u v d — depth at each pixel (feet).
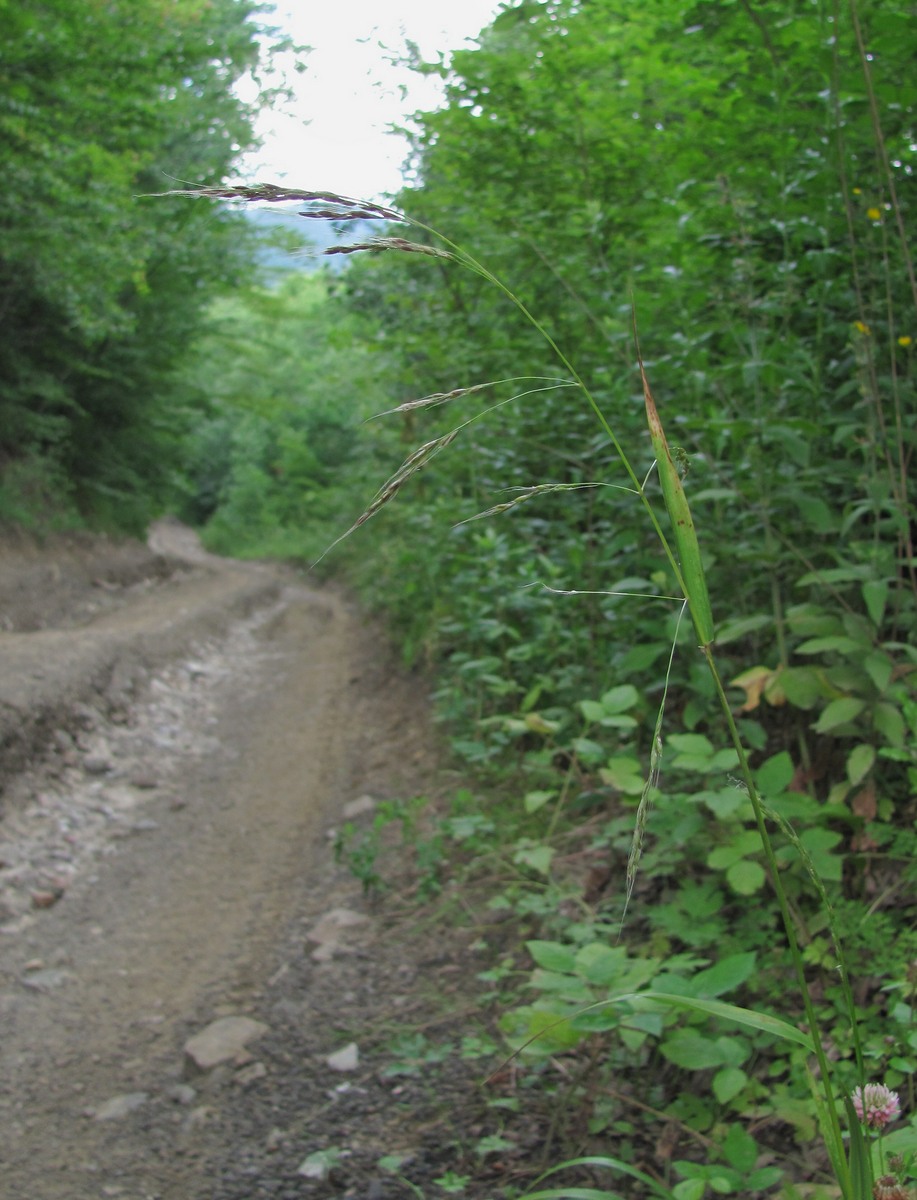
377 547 36.60
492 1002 11.04
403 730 23.68
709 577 12.07
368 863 14.70
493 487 19.65
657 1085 8.88
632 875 3.92
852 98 11.36
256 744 26.22
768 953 9.13
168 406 74.38
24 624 43.45
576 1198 7.88
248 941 14.30
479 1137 9.04
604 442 13.55
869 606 9.35
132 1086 10.94
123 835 19.58
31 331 56.59
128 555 68.08
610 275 14.78
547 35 16.34
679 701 13.47
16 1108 10.72
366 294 27.22
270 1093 10.40
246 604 59.00
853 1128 4.42
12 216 38.19
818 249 12.65
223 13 45.88
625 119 16.43
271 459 132.57
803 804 9.21
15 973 13.84
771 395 11.89
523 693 17.94
